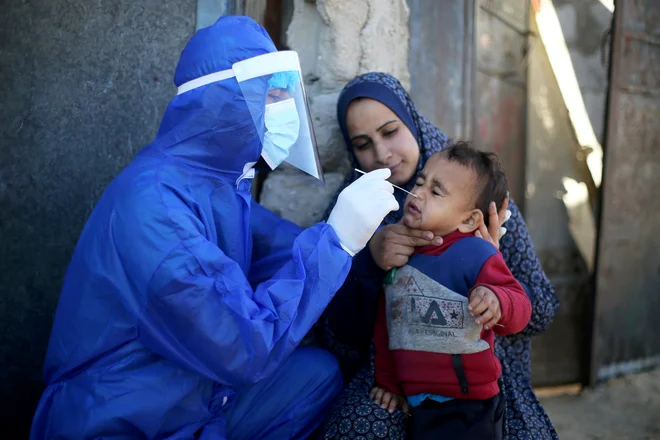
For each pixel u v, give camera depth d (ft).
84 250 5.99
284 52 6.30
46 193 8.00
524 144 11.69
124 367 5.84
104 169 8.12
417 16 9.37
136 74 8.07
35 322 8.11
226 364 5.68
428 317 6.42
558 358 11.20
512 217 7.66
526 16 11.51
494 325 6.24
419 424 6.42
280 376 6.98
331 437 6.60
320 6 8.65
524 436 6.88
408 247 6.73
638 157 11.19
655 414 10.07
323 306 6.08
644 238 11.43
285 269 6.13
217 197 6.32
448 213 6.51
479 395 6.39
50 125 7.94
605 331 11.16
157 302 5.57
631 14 10.73
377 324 7.12
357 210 6.19
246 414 6.81
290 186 8.87
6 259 8.00
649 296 11.63
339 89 8.75
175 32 8.10
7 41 7.75
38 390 8.18
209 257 5.65
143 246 5.63
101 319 5.83
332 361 7.34
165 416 5.87
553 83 11.87
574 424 9.73
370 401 6.75
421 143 8.07
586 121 11.89
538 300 7.50
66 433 5.78
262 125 6.25
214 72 6.12
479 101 11.09
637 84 10.99
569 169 11.98
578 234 11.89
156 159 6.16
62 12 7.84
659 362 11.93
